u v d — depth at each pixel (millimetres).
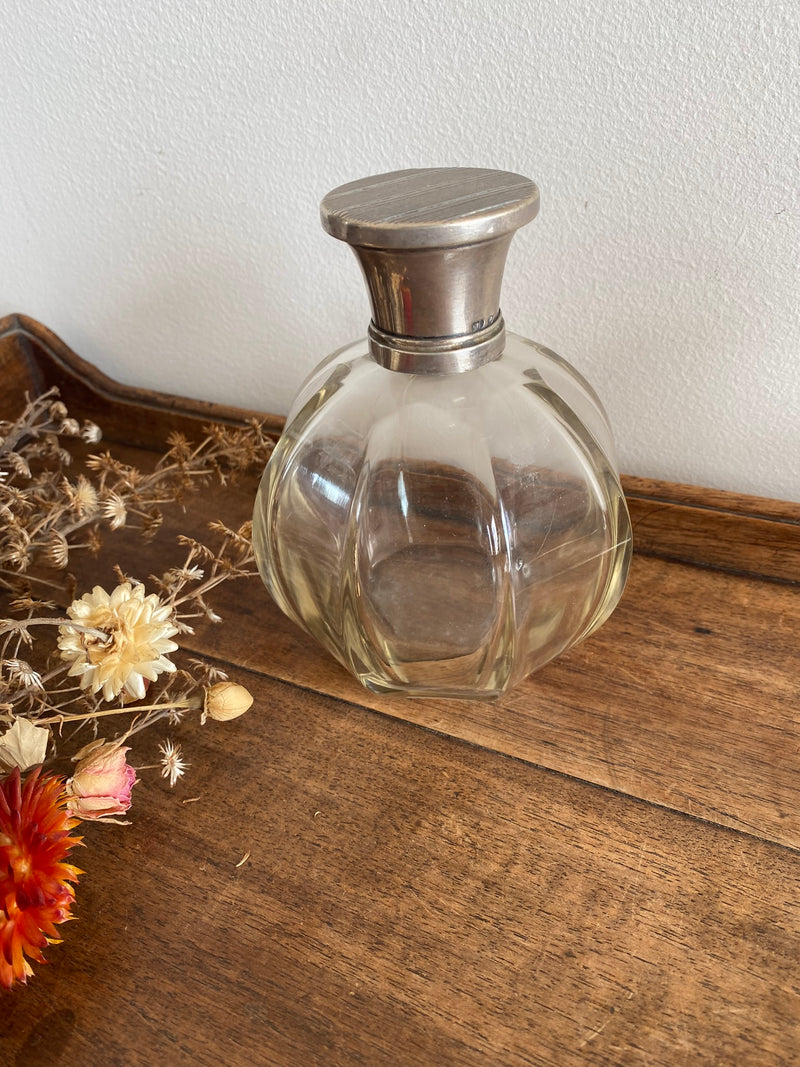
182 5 260
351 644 235
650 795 214
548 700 242
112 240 326
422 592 238
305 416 240
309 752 233
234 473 341
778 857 197
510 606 228
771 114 222
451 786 220
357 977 182
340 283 301
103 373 365
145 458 363
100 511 296
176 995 182
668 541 287
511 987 178
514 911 192
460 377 220
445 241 168
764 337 259
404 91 254
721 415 280
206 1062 171
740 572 280
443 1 234
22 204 330
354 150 271
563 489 227
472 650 229
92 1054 174
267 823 216
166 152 294
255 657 265
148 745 239
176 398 355
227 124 280
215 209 302
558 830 207
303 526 235
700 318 263
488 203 176
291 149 278
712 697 238
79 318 358
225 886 202
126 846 213
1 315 370
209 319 333
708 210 243
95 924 197
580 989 177
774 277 247
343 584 231
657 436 294
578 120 242
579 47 230
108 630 217
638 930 186
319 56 256
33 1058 174
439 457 227
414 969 183
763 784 214
